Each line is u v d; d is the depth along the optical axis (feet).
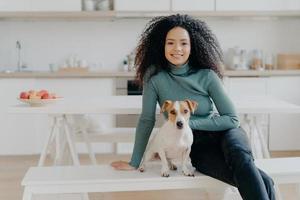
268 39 16.26
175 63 6.46
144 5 14.73
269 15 15.01
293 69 15.17
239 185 5.56
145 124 6.54
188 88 6.51
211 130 6.44
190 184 6.18
